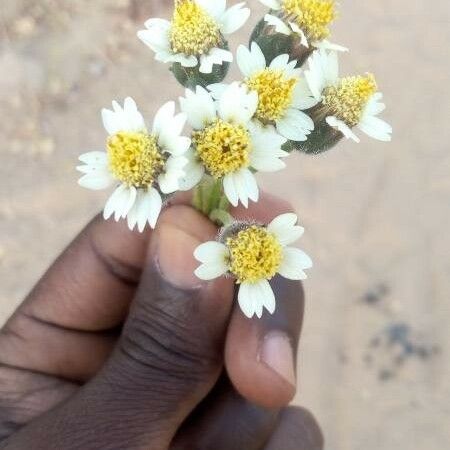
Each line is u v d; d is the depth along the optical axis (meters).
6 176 0.25
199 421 0.16
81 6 0.27
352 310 0.24
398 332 0.23
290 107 0.11
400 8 0.28
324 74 0.12
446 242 0.24
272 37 0.12
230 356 0.13
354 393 0.23
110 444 0.12
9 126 0.26
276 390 0.13
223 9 0.12
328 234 0.25
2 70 0.26
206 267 0.11
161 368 0.12
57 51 0.26
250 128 0.11
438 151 0.26
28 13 0.27
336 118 0.12
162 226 0.13
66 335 0.15
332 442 0.23
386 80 0.27
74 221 0.25
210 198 0.12
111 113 0.11
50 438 0.12
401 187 0.25
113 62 0.26
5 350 0.15
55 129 0.26
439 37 0.28
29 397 0.15
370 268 0.24
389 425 0.23
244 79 0.11
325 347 0.23
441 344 0.23
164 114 0.11
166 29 0.12
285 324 0.14
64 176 0.25
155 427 0.12
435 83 0.27
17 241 0.25
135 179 0.11
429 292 0.24
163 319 0.12
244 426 0.16
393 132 0.26
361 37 0.28
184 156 0.11
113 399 0.12
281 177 0.25
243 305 0.11
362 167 0.25
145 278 0.12
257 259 0.11
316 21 0.12
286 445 0.17
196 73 0.12
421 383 0.23
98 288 0.15
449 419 0.23
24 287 0.24
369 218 0.25
